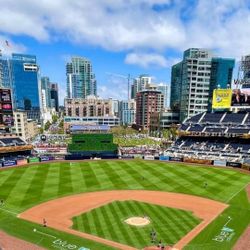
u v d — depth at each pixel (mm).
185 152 100500
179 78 194375
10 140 100875
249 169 77312
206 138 106812
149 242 34250
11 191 57438
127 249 32500
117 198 53219
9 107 103062
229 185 62219
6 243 34281
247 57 106188
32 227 39281
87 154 100312
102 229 38312
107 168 81750
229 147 96000
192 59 171000
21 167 83188
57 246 33406
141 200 51906
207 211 45812
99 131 170875
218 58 194875
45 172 76188
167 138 157500
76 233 37062
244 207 47750
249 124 100750
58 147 121125
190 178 69125
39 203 50125
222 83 198625
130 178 69312
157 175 72500
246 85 103188
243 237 35750
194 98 175125
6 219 42406
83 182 65312
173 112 194250
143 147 124125
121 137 171000
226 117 111250
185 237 35688
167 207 47844
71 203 50156
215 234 36656
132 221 41125
